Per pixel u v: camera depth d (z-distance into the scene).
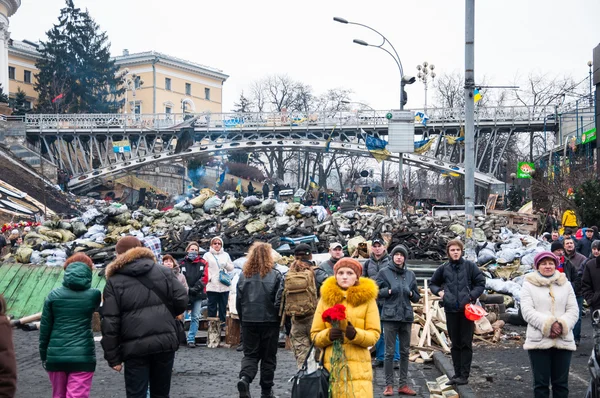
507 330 14.56
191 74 113.50
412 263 19.05
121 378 10.74
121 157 74.88
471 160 15.02
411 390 9.62
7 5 83.38
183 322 14.38
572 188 32.09
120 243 7.98
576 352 12.41
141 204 56.25
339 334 6.38
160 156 70.25
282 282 9.10
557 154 54.22
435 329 12.78
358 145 63.50
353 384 6.39
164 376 7.11
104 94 98.50
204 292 13.95
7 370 4.79
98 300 7.46
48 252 22.20
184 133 69.19
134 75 103.06
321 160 79.75
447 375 10.36
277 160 82.94
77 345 7.26
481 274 9.72
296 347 9.19
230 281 14.12
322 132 66.56
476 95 37.91
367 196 59.91
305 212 24.06
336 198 63.28
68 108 93.69
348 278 6.57
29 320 8.14
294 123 66.81
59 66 94.75
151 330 6.89
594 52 36.62
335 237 22.19
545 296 7.76
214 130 69.69
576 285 12.80
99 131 74.38
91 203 59.28
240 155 89.06
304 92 97.00
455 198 74.88
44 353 7.36
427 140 62.59
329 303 6.58
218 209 26.00
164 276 7.13
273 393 9.38
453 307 9.59
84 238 24.20
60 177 66.12
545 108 63.16
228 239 22.19
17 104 82.19
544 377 7.72
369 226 23.27
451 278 9.69
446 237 21.62
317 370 6.41
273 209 24.77
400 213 25.88
